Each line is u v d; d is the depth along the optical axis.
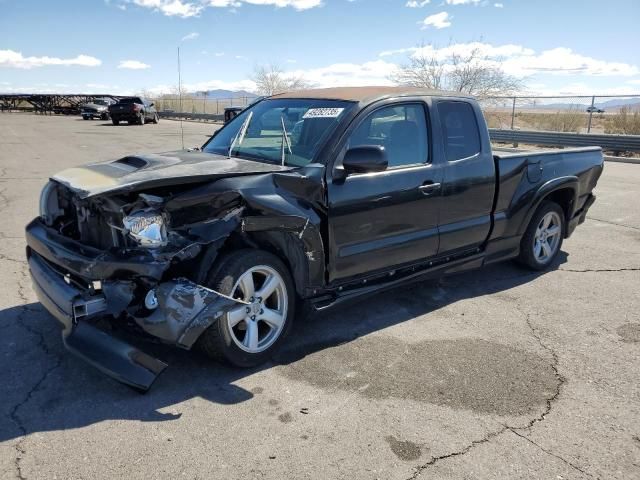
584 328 4.41
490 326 4.42
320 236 3.76
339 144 3.89
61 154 16.03
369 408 3.21
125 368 3.14
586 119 22.05
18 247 6.18
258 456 2.75
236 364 3.52
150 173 3.32
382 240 4.19
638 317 4.65
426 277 4.68
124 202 3.23
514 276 5.69
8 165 13.42
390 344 4.05
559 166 5.68
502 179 5.06
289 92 4.96
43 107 52.12
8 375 3.46
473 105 4.93
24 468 2.61
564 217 6.00
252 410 3.15
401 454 2.79
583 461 2.78
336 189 3.83
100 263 3.11
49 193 3.96
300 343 4.03
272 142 4.23
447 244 4.71
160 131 27.19
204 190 3.25
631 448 2.89
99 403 3.18
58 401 3.18
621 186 11.50
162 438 2.87
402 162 4.31
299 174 3.66
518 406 3.27
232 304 3.23
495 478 2.63
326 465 2.69
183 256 3.15
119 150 17.20
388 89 4.53
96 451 2.75
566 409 3.25
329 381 3.50
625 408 3.27
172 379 3.46
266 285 3.60
